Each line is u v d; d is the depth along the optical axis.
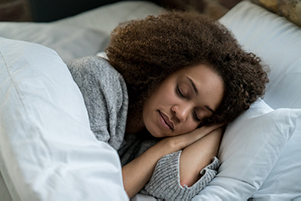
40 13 1.58
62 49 1.18
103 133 0.68
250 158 0.68
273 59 0.92
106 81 0.70
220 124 0.81
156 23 0.83
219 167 0.73
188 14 0.92
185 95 0.75
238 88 0.76
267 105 0.80
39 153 0.44
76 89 0.63
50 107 0.52
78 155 0.48
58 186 0.41
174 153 0.73
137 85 0.76
